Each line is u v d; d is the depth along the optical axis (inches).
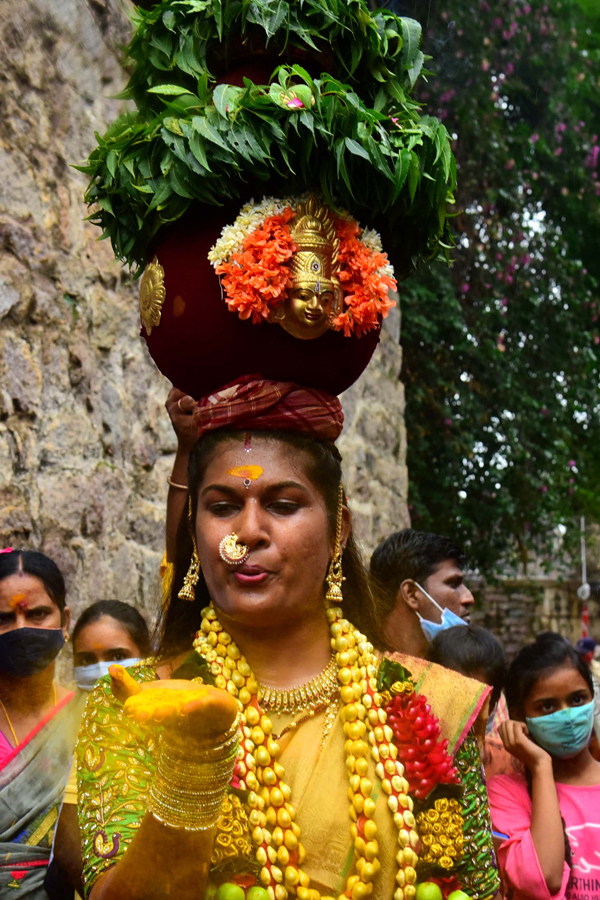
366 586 75.8
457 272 341.7
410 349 326.0
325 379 68.0
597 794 113.0
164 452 181.0
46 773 92.7
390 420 264.2
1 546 134.0
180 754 51.8
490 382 341.7
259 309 63.4
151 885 53.1
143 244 70.7
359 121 65.7
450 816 64.7
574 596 573.6
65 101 165.3
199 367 67.4
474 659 116.7
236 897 58.9
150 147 66.2
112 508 161.9
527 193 359.3
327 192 64.9
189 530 71.3
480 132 327.6
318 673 67.8
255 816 61.6
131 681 52.9
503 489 343.6
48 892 80.0
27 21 157.9
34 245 152.6
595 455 391.9
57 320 155.5
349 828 62.9
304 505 64.9
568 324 358.6
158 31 70.7
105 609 113.8
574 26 328.5
